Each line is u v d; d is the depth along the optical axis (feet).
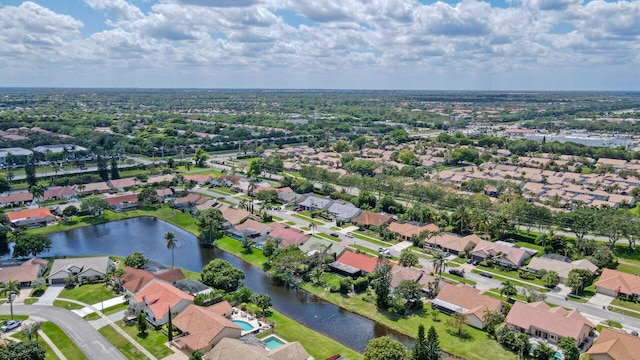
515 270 486.79
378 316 393.50
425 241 557.33
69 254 537.65
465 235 590.96
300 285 456.45
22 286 441.68
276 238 543.80
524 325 358.02
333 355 327.47
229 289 437.99
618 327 365.40
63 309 394.93
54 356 321.73
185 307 386.73
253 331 361.30
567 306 404.57
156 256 536.83
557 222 579.48
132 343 342.03
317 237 563.89
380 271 417.69
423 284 433.48
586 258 488.44
